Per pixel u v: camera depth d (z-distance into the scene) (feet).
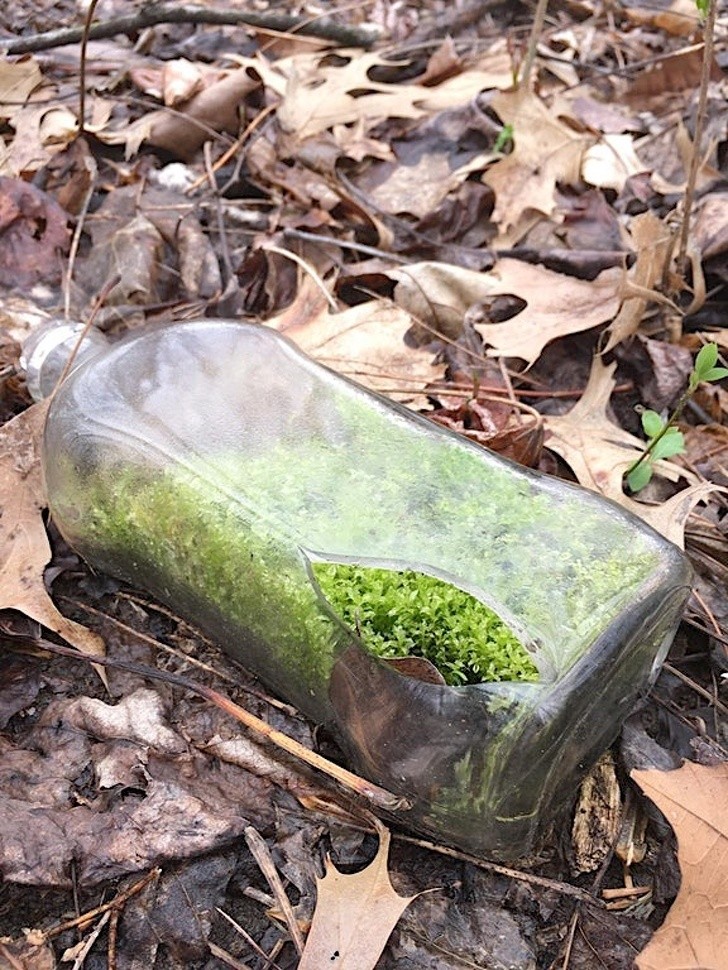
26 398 1.64
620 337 1.66
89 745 1.30
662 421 1.62
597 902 1.22
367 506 1.22
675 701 1.37
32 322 1.74
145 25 2.36
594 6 2.75
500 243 1.96
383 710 1.17
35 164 2.04
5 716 1.33
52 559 1.48
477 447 1.29
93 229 1.92
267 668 1.30
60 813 1.23
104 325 1.77
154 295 1.84
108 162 2.10
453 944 1.19
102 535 1.37
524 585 1.14
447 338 1.77
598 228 1.95
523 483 1.24
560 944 1.19
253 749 1.30
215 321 1.40
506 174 2.01
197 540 1.28
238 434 1.30
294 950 1.19
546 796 1.16
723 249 1.79
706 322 1.79
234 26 2.60
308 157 2.09
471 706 1.11
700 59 2.26
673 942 1.10
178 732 1.32
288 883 1.22
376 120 2.17
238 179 2.08
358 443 1.28
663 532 1.42
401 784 1.20
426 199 2.04
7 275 1.83
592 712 1.14
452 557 1.16
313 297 1.75
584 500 1.23
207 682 1.37
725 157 2.07
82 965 1.17
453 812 1.18
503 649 1.13
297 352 1.39
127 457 1.32
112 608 1.45
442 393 1.64
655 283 1.75
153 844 1.22
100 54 2.44
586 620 1.12
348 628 1.15
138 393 1.35
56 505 1.39
